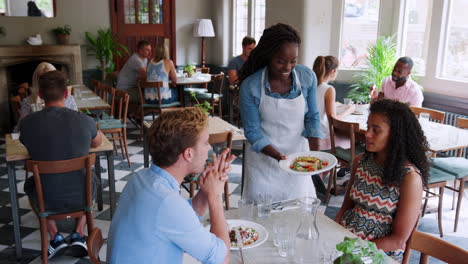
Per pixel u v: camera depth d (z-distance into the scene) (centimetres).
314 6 546
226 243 133
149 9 786
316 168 202
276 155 217
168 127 121
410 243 167
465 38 458
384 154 188
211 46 840
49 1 708
